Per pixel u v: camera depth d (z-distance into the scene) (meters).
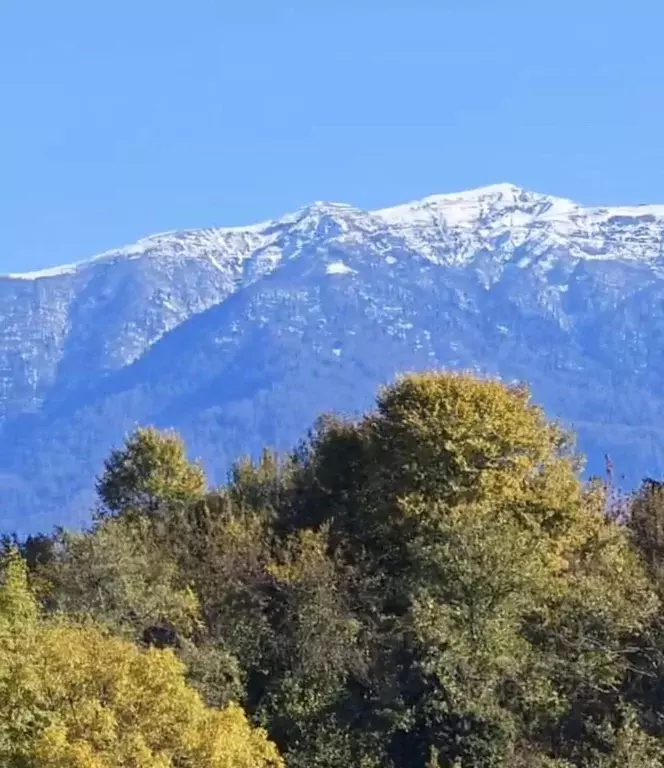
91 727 84.19
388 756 114.94
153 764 81.50
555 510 136.50
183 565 139.75
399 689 117.00
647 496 147.12
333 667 121.00
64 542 145.62
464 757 110.69
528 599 117.75
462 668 113.50
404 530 136.88
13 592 114.50
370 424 150.75
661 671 114.50
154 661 88.88
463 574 116.12
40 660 89.31
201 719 87.81
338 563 131.38
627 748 103.69
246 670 124.69
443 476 138.62
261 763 89.00
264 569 132.50
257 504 159.38
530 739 114.19
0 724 85.44
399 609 129.38
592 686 113.94
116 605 127.25
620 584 120.19
